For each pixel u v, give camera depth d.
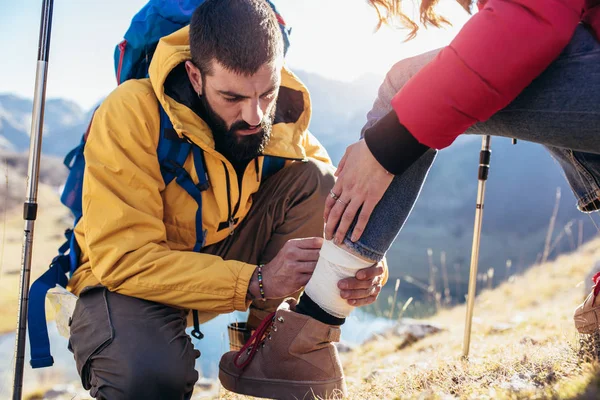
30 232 2.40
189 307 2.31
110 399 2.10
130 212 2.29
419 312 6.52
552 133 1.52
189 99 2.52
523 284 7.05
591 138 1.46
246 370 2.35
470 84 1.42
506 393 1.77
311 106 2.74
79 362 2.27
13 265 13.95
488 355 2.69
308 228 2.82
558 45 1.35
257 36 2.29
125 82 2.55
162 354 2.14
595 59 1.38
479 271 30.08
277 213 2.83
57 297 2.48
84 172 2.37
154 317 2.25
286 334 2.20
